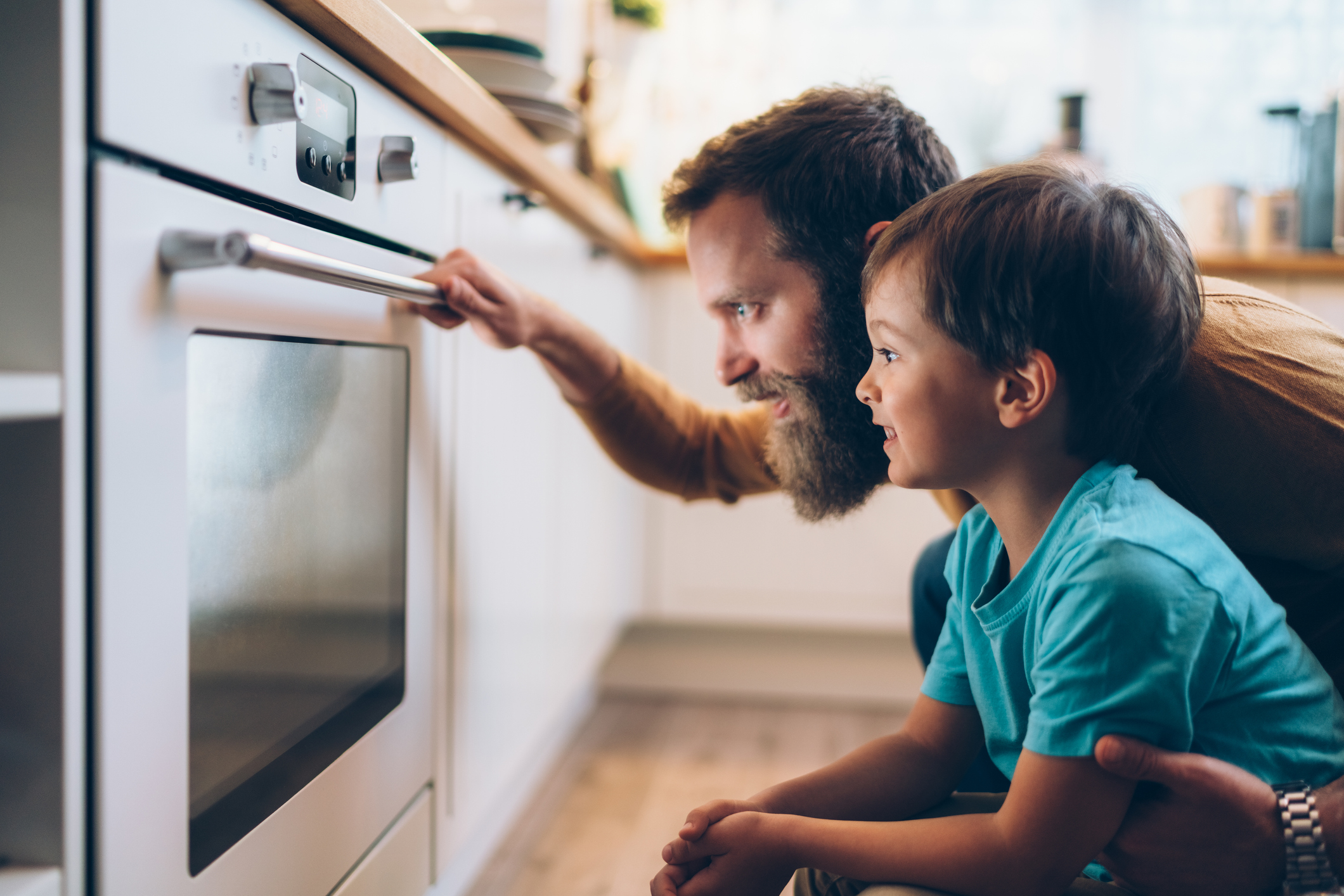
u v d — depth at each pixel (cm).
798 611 212
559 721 177
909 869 59
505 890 127
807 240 81
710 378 211
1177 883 58
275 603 63
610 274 174
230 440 57
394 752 82
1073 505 60
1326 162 204
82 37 44
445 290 82
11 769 44
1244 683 58
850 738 192
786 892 122
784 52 246
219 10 54
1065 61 246
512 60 123
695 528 214
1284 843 55
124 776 47
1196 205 216
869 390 67
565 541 150
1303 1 238
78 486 44
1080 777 54
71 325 44
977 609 65
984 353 60
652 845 140
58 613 44
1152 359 61
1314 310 194
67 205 43
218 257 48
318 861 69
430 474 89
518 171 112
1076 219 59
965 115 239
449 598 96
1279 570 71
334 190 68
